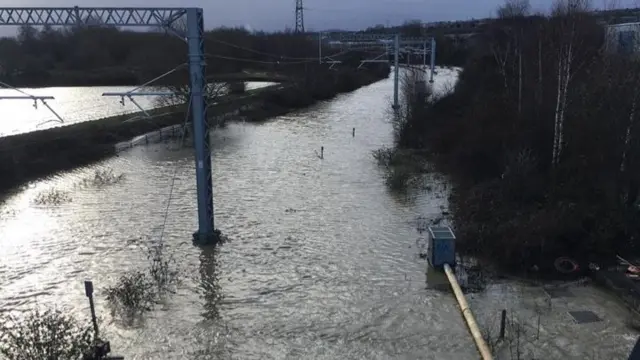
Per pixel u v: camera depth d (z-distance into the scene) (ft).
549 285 62.85
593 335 51.96
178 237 81.71
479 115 113.50
